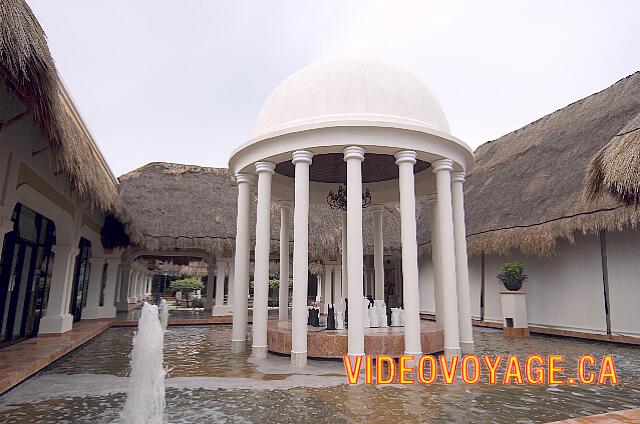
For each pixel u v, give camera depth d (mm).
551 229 14547
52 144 7484
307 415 5699
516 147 21312
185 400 6441
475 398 6613
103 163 15336
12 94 6312
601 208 12945
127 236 18375
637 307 13031
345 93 9812
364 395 6723
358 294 8648
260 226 10156
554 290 16047
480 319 19656
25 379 7824
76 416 5777
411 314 8859
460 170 11086
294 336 9047
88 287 18297
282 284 13391
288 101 10250
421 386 7355
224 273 21297
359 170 9188
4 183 7836
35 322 12555
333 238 22328
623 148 7586
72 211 13172
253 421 5465
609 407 6211
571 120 18938
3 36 4738
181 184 23078
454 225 11141
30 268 12242
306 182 9477
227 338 14266
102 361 10031
